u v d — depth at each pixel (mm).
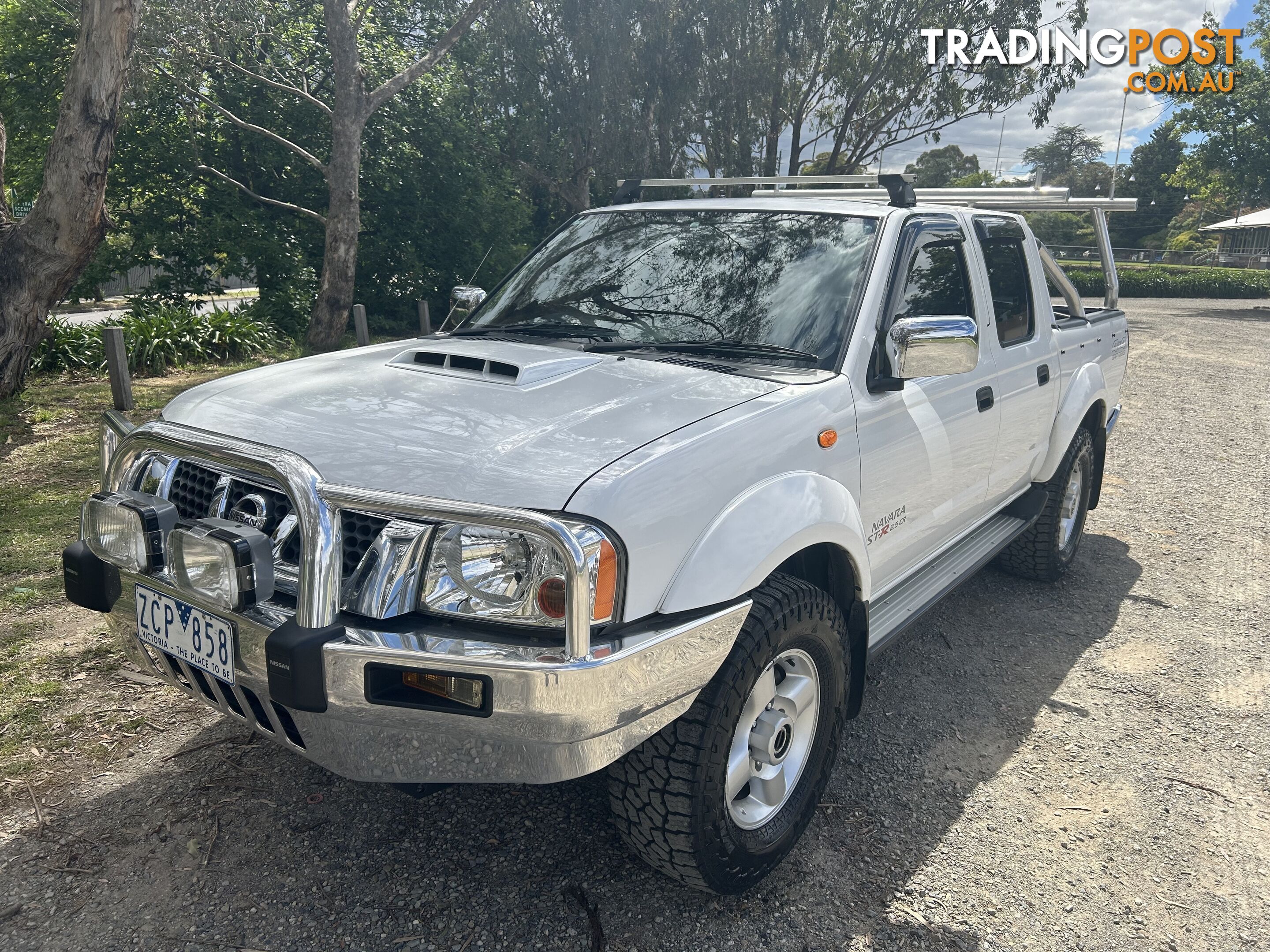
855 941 2412
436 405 2436
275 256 16891
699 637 2141
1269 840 2902
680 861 2330
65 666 3744
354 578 2072
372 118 19234
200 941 2320
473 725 1984
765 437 2434
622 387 2570
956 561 3906
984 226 3928
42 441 7941
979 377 3604
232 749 3178
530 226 24500
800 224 3293
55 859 2605
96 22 8641
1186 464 8180
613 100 21266
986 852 2799
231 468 2322
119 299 33812
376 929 2371
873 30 25234
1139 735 3529
